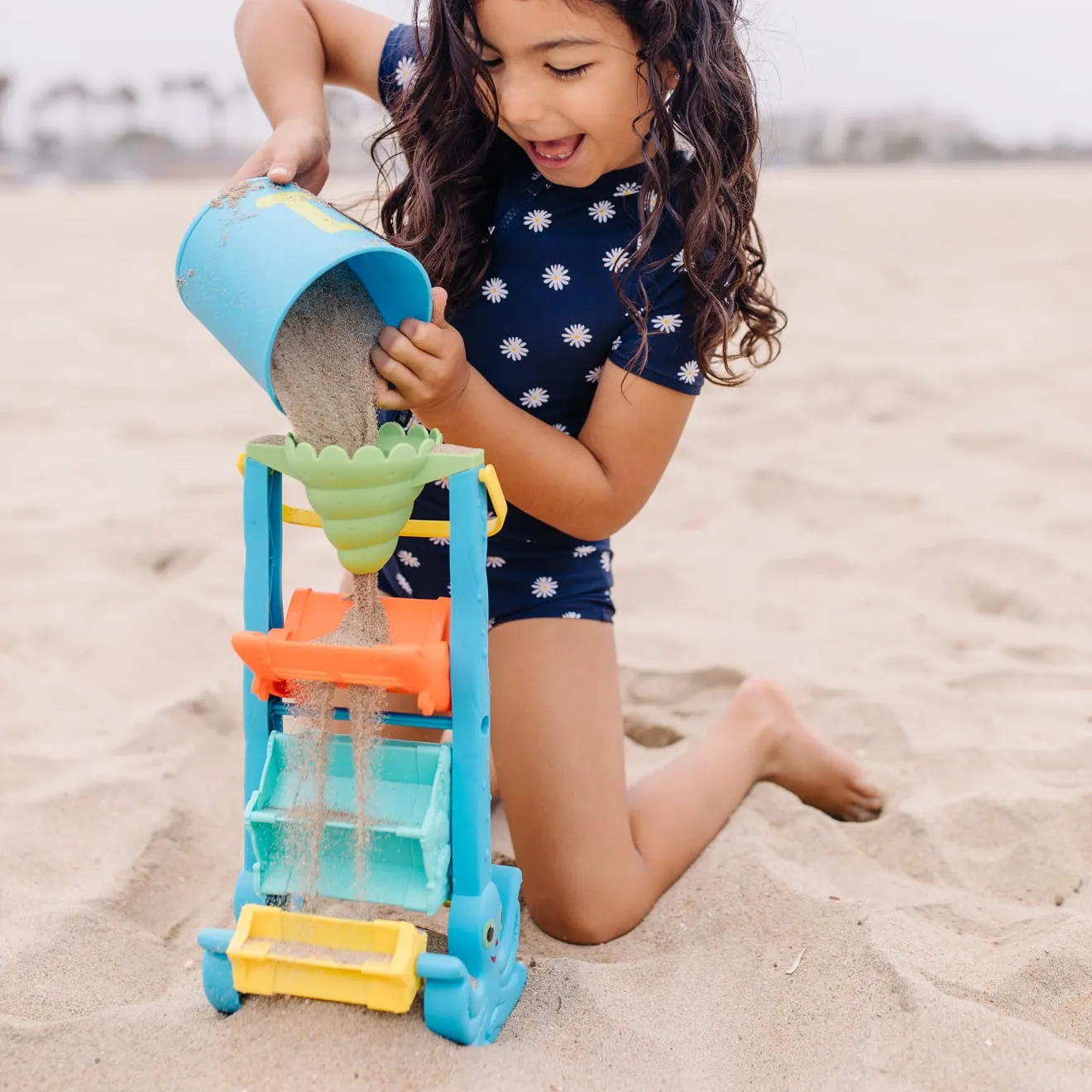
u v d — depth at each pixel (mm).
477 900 1390
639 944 1740
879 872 1913
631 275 1713
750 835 1942
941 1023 1402
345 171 15812
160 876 1897
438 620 1363
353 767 1382
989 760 2211
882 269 7719
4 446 4141
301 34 1905
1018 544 3160
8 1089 1327
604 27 1458
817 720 2398
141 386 5000
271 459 1379
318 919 1356
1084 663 2637
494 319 1792
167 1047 1377
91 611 2809
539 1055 1390
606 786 1785
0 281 7602
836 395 4660
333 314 1361
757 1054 1426
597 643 1884
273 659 1339
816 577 3127
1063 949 1550
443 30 1567
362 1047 1352
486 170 1772
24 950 1608
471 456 1331
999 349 5398
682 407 1736
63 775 2109
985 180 16750
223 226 1341
